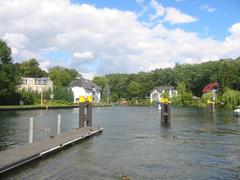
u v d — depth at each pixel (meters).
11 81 80.38
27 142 21.88
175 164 15.34
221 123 38.91
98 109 90.00
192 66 163.62
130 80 175.38
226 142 22.56
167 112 40.22
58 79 160.25
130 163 15.46
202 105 107.38
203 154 17.84
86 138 23.67
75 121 39.94
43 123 36.56
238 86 114.00
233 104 83.19
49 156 16.84
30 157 15.00
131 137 24.95
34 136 25.03
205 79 142.12
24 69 159.25
